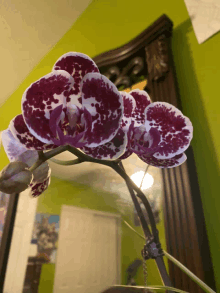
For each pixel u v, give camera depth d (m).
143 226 0.23
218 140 0.41
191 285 0.33
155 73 0.54
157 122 0.22
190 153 0.42
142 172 0.48
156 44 0.56
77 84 0.17
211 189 0.39
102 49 0.80
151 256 0.22
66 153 0.66
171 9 0.61
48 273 0.57
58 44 1.12
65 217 0.60
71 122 0.17
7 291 0.62
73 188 0.61
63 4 0.98
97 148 0.18
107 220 0.50
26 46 1.15
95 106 0.17
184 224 0.37
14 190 0.14
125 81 0.62
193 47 0.53
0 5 0.98
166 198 0.42
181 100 0.50
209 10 0.52
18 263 0.64
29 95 0.15
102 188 0.55
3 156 1.06
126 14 0.75
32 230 0.66
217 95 0.44
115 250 0.46
